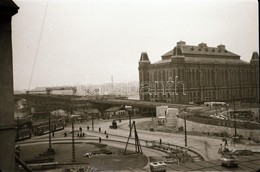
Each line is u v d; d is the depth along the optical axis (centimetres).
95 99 12050
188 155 3962
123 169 3222
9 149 771
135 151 4475
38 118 8931
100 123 8650
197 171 1942
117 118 9600
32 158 4209
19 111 10306
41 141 5869
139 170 3106
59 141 5812
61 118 8675
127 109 9538
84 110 10544
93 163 3716
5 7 739
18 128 6266
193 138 5425
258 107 8044
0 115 761
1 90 759
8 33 765
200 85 10162
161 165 2177
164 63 10312
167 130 6600
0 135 759
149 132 6512
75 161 3912
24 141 5878
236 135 5031
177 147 4644
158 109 7962
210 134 5700
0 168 755
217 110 7356
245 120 6375
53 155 4481
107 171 3159
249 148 4247
